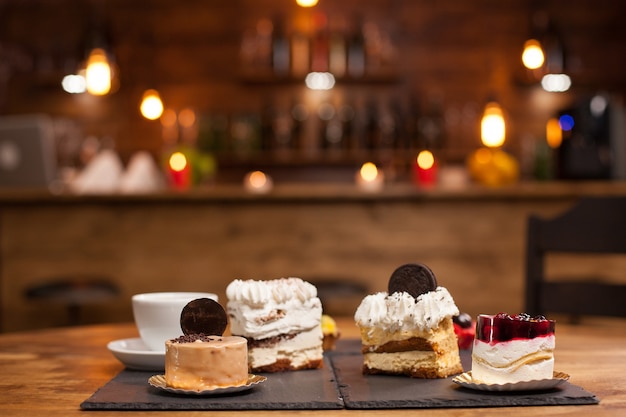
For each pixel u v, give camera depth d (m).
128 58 6.10
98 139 6.04
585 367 1.31
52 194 3.63
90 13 6.14
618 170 4.07
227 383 1.12
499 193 3.59
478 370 1.18
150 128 6.07
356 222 3.63
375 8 6.06
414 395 1.10
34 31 6.15
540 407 1.05
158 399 1.09
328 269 3.63
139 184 3.94
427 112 5.96
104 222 3.67
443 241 3.62
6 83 6.12
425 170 3.86
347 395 1.11
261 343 1.31
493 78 6.05
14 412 1.04
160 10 6.16
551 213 3.62
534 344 1.15
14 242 3.69
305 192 3.60
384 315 1.25
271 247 3.63
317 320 1.34
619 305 1.91
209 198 3.62
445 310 1.24
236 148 5.84
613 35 6.07
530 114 6.04
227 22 6.11
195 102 6.07
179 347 1.12
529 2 6.09
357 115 5.95
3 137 3.87
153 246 3.66
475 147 5.91
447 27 6.07
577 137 4.07
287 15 6.08
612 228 1.95
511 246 3.62
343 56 5.85
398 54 6.05
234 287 1.32
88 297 3.37
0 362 1.41
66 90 6.13
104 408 1.05
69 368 1.35
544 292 2.02
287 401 1.07
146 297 1.41
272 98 6.05
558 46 5.90
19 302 3.69
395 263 3.62
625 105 6.02
